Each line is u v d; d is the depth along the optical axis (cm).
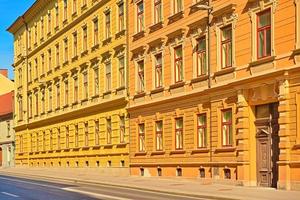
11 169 6675
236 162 2853
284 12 2536
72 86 5497
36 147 6712
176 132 3528
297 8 2455
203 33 3212
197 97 3256
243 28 2836
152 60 3856
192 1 3334
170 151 3566
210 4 3133
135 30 4131
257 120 2802
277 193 2331
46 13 6406
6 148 8069
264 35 2695
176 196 2423
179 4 3522
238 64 2873
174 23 3550
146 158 3906
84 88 5175
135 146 4091
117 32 4428
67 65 5647
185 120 3397
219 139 3031
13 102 7788
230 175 2919
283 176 2512
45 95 6406
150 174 3841
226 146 2978
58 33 5934
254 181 2795
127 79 4250
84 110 5081
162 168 3666
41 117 6538
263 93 2691
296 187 2445
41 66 6612
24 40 7338
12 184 3512
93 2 4944
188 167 3334
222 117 3030
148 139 3888
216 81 3066
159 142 3766
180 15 3466
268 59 2628
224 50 3033
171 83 3578
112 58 4534
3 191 2855
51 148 6128
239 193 2375
